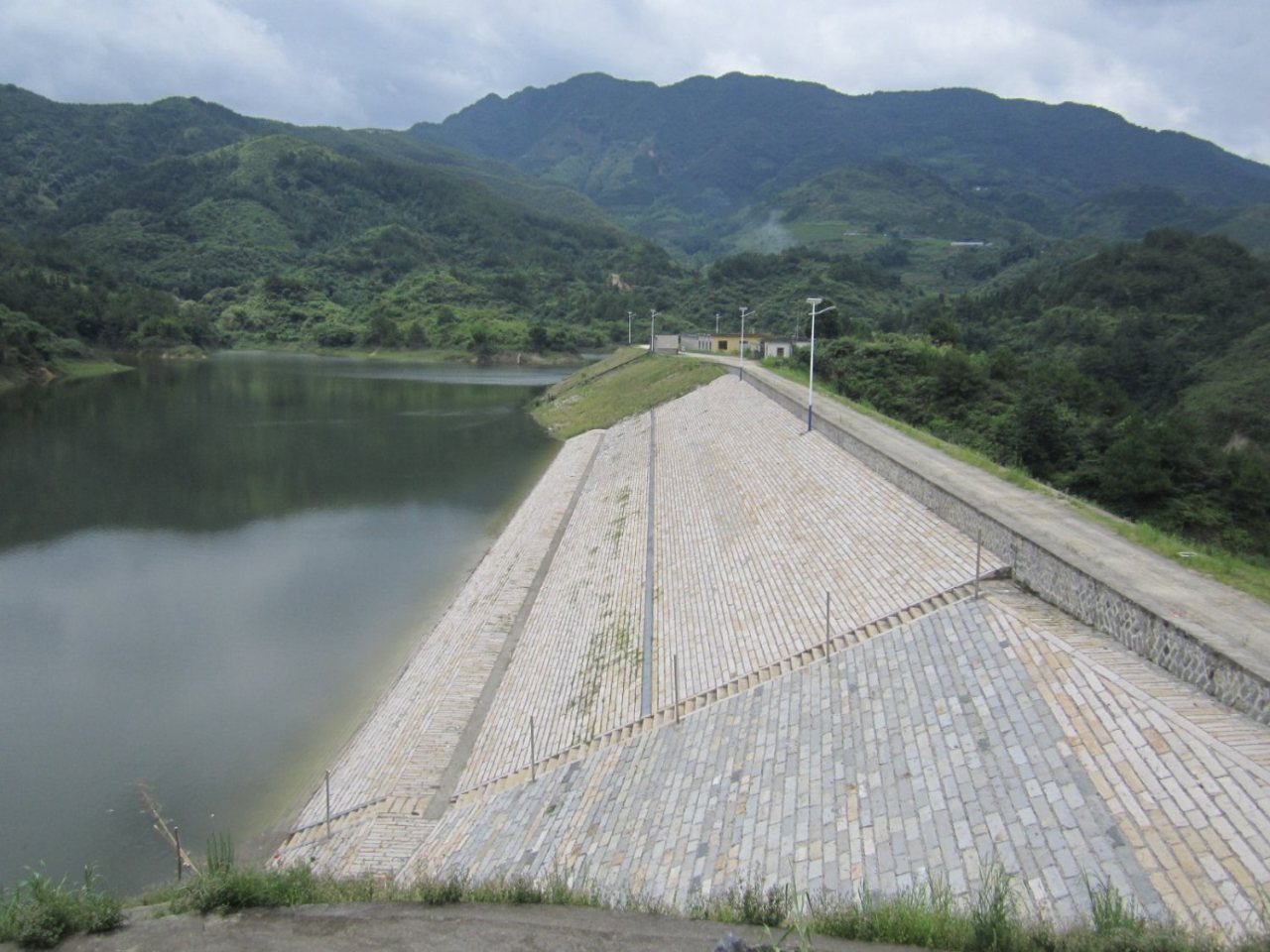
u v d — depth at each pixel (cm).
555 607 3322
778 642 2275
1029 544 1972
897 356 6216
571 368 14900
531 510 4981
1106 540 2039
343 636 3375
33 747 2608
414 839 2028
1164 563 1881
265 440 7250
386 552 4350
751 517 3359
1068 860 1210
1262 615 1591
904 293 16825
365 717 2780
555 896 1272
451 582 3944
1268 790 1169
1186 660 1478
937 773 1500
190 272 19438
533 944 1120
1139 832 1204
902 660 1881
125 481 5741
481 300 19300
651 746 2022
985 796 1397
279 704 2864
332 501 5341
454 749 2433
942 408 5612
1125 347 8125
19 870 2075
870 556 2508
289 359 15312
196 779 2450
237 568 4106
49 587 3856
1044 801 1328
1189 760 1273
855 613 2225
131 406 9012
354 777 2386
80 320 13700
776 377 6044
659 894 1470
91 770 2494
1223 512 3934
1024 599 1920
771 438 4288
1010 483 2712
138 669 3092
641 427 6475
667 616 2783
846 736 1716
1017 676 1630
